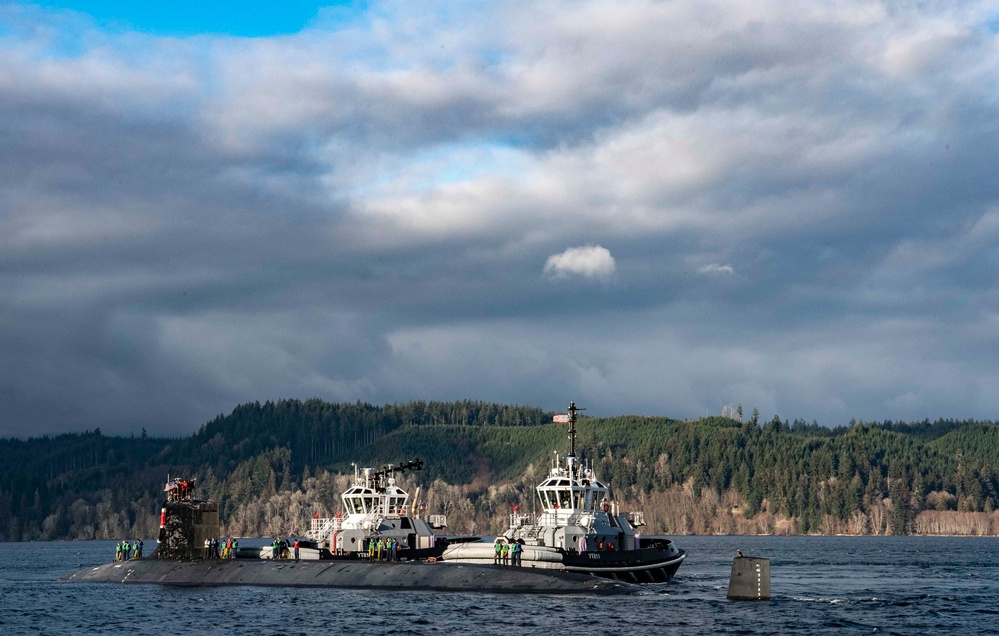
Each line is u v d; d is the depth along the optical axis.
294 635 60.19
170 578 90.94
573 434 89.00
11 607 76.25
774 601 76.69
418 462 94.94
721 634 60.00
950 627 64.31
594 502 88.19
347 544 90.25
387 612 68.19
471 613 67.44
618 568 83.69
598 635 59.25
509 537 88.12
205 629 63.28
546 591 76.06
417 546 91.94
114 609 73.81
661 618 65.94
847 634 60.94
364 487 92.69
